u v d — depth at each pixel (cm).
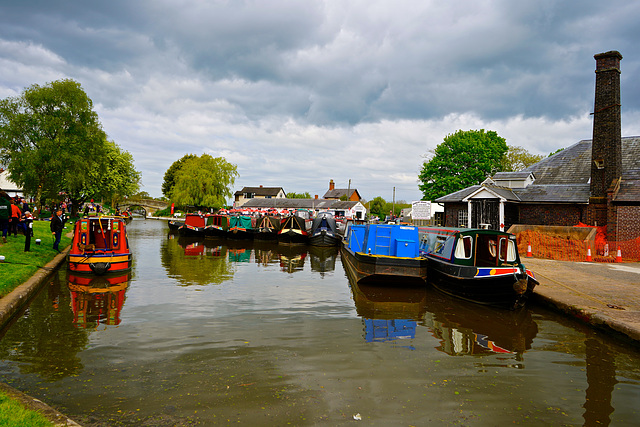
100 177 5091
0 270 1304
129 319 1027
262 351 811
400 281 1477
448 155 4625
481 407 596
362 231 1959
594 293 1180
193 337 891
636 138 2689
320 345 857
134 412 554
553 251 2052
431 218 4738
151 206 9162
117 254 1669
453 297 1359
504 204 2731
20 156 3925
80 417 538
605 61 2327
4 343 832
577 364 773
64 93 4181
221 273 1803
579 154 2980
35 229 2584
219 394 615
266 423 532
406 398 619
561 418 569
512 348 860
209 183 6506
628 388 669
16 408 472
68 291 1341
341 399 609
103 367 715
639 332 816
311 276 1788
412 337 928
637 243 1991
